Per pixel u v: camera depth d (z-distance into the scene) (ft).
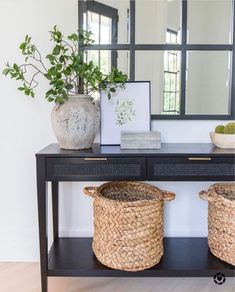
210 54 6.23
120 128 5.97
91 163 4.83
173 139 6.25
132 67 6.21
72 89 5.82
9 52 6.01
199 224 6.46
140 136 5.26
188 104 6.28
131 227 4.92
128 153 4.85
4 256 6.49
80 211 6.47
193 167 4.87
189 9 6.19
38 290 5.40
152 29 6.19
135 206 4.87
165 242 6.13
